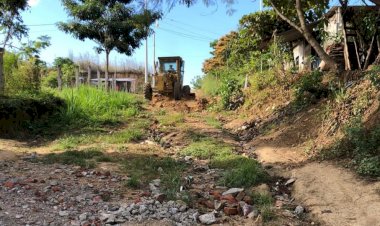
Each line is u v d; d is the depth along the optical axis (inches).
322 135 346.9
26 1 568.1
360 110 328.8
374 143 275.0
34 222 199.2
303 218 223.9
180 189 262.1
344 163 283.3
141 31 770.2
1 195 235.9
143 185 273.6
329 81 442.3
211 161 345.1
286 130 412.2
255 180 278.5
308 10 535.2
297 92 473.4
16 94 541.3
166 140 446.9
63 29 778.8
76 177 286.5
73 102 575.2
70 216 210.2
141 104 751.7
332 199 236.1
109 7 775.1
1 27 570.9
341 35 558.6
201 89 1253.7
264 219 215.8
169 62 935.7
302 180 273.1
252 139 441.4
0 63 545.6
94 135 461.7
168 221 206.2
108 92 706.8
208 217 213.0
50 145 425.1
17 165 318.3
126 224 201.2
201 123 559.5
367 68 434.3
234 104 673.0
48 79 914.1
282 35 682.8
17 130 474.0
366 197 226.1
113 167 319.9
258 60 804.6
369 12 507.8
